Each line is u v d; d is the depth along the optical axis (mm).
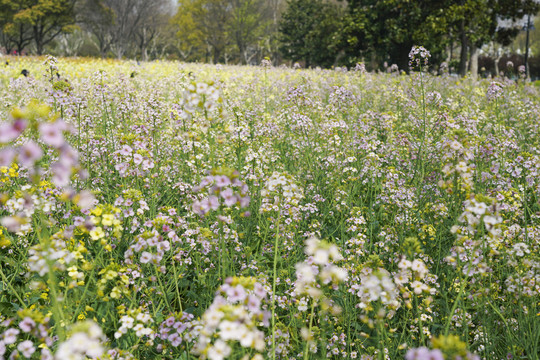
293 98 9523
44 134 2160
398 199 5656
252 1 81688
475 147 6191
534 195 5684
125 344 3340
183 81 12969
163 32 90438
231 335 2141
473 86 16516
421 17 37625
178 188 5922
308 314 3723
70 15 71188
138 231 4824
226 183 3051
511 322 3896
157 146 6855
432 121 9211
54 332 3354
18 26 70875
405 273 3035
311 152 7734
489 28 35844
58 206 4504
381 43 40938
